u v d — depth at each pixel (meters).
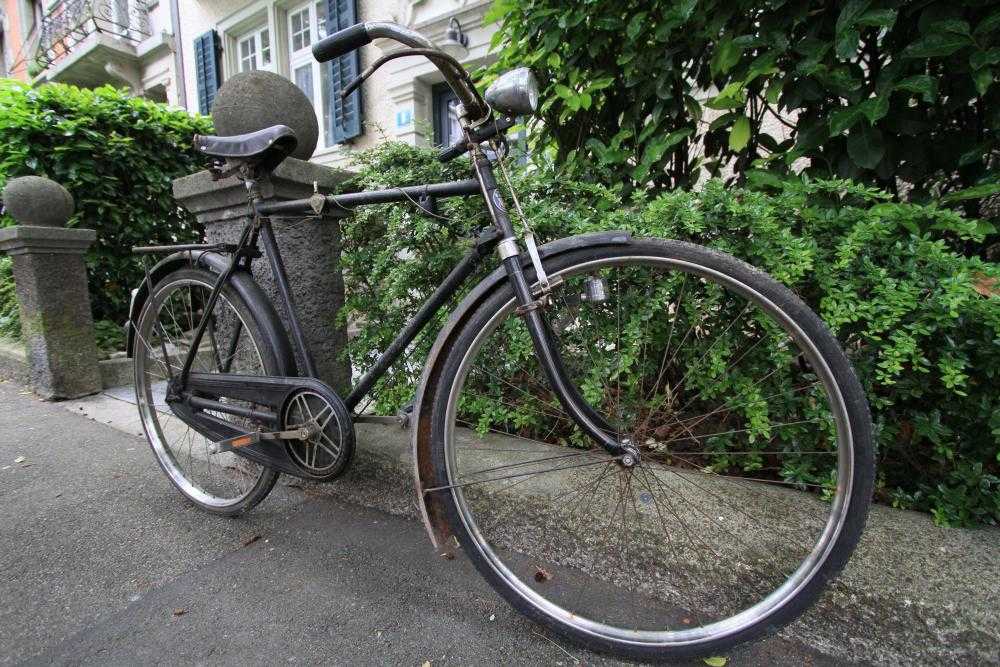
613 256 1.10
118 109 3.97
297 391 1.48
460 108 1.21
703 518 1.28
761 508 1.27
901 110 1.40
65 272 3.16
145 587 1.40
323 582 1.40
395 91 5.72
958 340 1.15
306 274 1.99
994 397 1.16
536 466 1.57
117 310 4.31
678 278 1.39
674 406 1.51
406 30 1.11
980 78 1.19
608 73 1.87
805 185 1.33
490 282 1.17
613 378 1.45
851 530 0.98
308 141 2.02
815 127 1.48
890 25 1.21
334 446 1.43
